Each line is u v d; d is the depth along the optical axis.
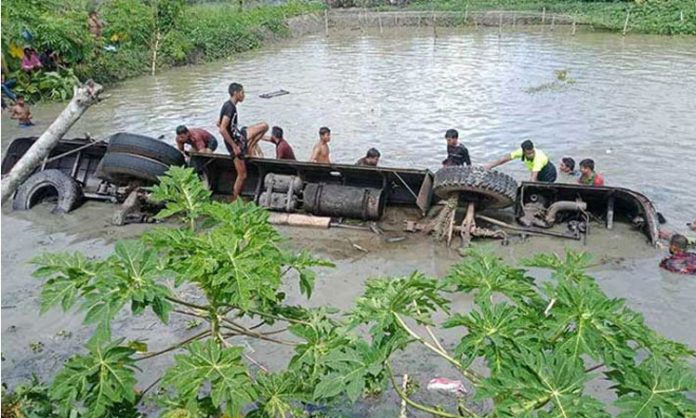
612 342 2.43
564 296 2.57
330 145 11.91
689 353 2.62
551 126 12.63
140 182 8.70
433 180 8.01
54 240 7.94
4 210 8.85
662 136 11.65
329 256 7.34
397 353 5.22
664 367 2.46
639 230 7.74
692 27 26.08
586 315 2.49
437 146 11.66
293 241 7.79
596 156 10.74
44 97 16.94
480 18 32.41
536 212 7.97
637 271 6.66
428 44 26.09
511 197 7.46
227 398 2.53
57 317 5.95
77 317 5.94
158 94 17.66
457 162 9.16
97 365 2.71
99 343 2.79
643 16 28.55
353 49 25.59
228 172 9.38
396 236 7.89
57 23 17.88
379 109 14.62
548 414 2.18
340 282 6.63
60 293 2.62
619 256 7.06
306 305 6.12
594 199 8.06
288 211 8.47
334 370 2.74
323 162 8.91
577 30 28.66
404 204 8.78
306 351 2.87
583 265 3.10
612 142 11.45
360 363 2.64
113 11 21.98
